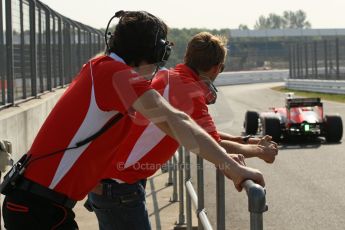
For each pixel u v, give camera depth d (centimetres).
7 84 1008
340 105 2492
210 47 322
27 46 1188
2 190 264
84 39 2259
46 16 1453
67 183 258
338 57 3375
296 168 1034
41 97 1320
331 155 1170
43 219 258
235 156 248
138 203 326
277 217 699
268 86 4962
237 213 724
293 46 4184
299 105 1362
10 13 985
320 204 759
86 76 256
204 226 326
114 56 268
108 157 263
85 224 640
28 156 262
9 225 263
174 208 713
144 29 266
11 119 857
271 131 1317
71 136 255
